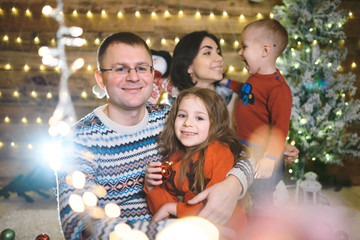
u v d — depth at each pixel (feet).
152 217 4.32
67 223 3.33
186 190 4.39
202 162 4.38
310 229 6.13
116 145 4.30
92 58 12.68
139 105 4.21
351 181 11.20
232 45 12.66
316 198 9.20
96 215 3.43
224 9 12.60
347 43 11.98
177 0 12.60
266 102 7.00
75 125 4.27
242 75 12.65
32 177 10.56
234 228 4.11
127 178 4.39
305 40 9.89
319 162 11.02
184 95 4.76
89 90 12.67
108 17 12.62
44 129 12.45
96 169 4.12
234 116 7.80
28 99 12.53
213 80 7.37
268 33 7.11
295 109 9.50
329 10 9.91
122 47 4.15
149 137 4.61
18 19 12.46
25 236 7.27
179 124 4.61
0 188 11.04
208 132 4.58
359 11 11.98
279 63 9.70
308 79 9.48
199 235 3.17
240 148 4.67
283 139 6.61
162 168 4.22
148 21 12.66
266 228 6.08
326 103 9.53
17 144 12.26
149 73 4.28
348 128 11.64
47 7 12.30
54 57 12.57
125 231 3.17
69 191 3.56
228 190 3.74
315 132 9.59
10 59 12.48
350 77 9.87
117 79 4.10
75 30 12.59
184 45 7.29
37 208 9.17
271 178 6.82
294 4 9.80
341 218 8.15
